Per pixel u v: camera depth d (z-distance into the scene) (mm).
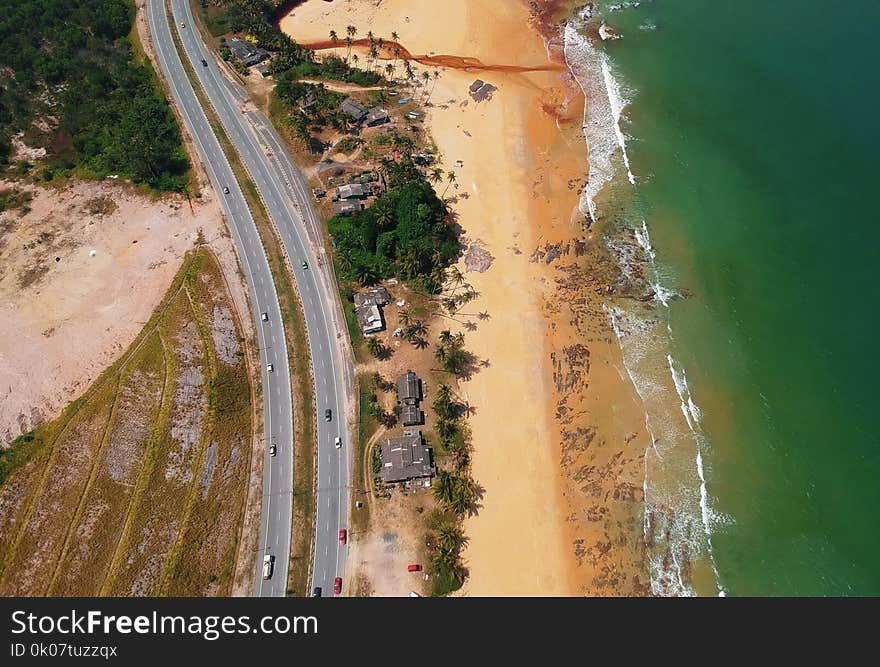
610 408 119500
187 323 125062
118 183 154375
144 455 106062
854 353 122812
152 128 163500
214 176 156250
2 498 99438
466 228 149625
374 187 153875
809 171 155875
